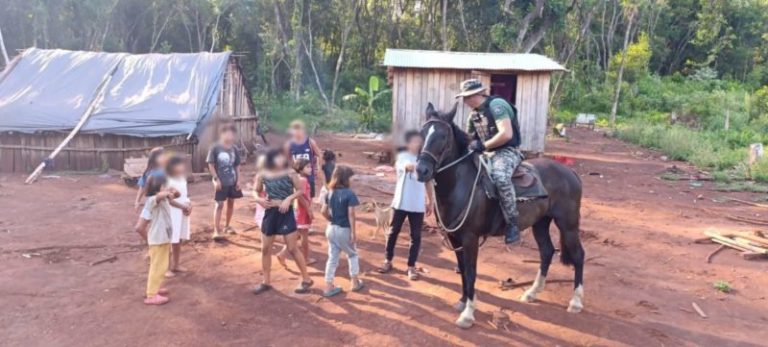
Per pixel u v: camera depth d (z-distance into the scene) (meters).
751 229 10.59
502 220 5.91
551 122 34.12
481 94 5.81
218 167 8.73
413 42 40.47
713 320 6.23
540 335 5.71
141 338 5.50
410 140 6.79
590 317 6.18
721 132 29.20
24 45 31.95
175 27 38.84
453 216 5.73
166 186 6.38
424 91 18.44
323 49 41.00
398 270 7.61
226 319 5.96
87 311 6.11
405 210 7.15
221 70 16.86
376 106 32.19
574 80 43.72
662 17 56.38
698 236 9.97
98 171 15.25
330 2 37.91
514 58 19.72
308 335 5.62
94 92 16.28
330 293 6.60
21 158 15.63
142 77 16.84
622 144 26.62
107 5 32.41
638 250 9.04
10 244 8.49
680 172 17.98
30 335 5.52
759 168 17.03
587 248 9.09
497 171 5.72
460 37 37.72
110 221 10.02
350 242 6.66
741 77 56.78
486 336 5.66
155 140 15.26
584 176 16.95
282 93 34.62
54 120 15.48
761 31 56.56
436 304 6.43
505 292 6.89
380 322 5.93
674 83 51.06
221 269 7.55
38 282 6.93
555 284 7.23
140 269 7.51
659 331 5.85
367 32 40.97
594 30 50.88
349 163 17.55
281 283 7.04
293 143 8.34
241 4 36.62
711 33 53.84
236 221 10.08
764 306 6.69
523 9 31.84
